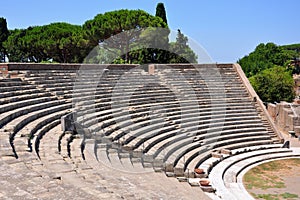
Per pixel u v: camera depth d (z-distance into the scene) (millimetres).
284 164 21969
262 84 39781
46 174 8180
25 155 9977
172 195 12156
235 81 33750
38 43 42781
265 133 26766
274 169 20953
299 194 16859
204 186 16422
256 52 77188
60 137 14711
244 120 27812
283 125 31484
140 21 32312
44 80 21531
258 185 18094
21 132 13203
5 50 50219
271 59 74812
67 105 19672
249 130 26547
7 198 5820
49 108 17953
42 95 19531
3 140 10883
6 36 50906
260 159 22609
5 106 14922
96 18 36906
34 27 49875
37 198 5992
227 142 24391
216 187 17047
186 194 13531
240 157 22516
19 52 45375
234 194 16625
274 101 39406
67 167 10109
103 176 11125
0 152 9383
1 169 7832
